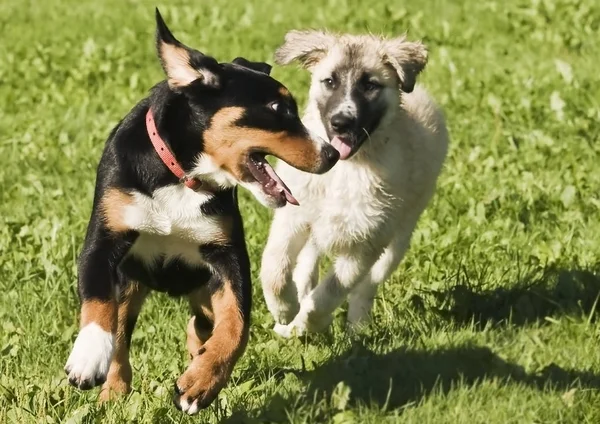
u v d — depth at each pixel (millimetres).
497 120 17562
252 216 13383
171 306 11125
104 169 9008
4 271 12117
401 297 11453
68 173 15977
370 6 28062
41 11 29844
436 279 11734
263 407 8594
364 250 11156
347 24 26172
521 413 8250
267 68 9781
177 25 27094
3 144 17688
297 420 8148
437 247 12367
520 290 11164
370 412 8227
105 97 20578
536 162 15555
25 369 9742
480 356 9164
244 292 9039
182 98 8781
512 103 18391
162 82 9188
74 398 9070
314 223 11219
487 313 10867
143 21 27734
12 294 11367
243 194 14297
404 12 26266
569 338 9992
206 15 28312
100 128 18203
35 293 11359
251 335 10703
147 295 10414
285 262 11008
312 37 11875
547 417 8289
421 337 9969
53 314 10977
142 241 9141
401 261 11914
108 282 8797
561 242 12297
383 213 11125
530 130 17141
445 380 8797
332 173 10969
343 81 11234
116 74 22141
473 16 26656
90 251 8867
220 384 8344
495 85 19812
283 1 29656
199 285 9539
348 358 9156
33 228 13273
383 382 8727
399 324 10594
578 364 9336
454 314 10695
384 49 11492
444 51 22141
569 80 19281
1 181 15742
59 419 8680
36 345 10156
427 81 20547
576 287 11078
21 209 14422
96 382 8227
